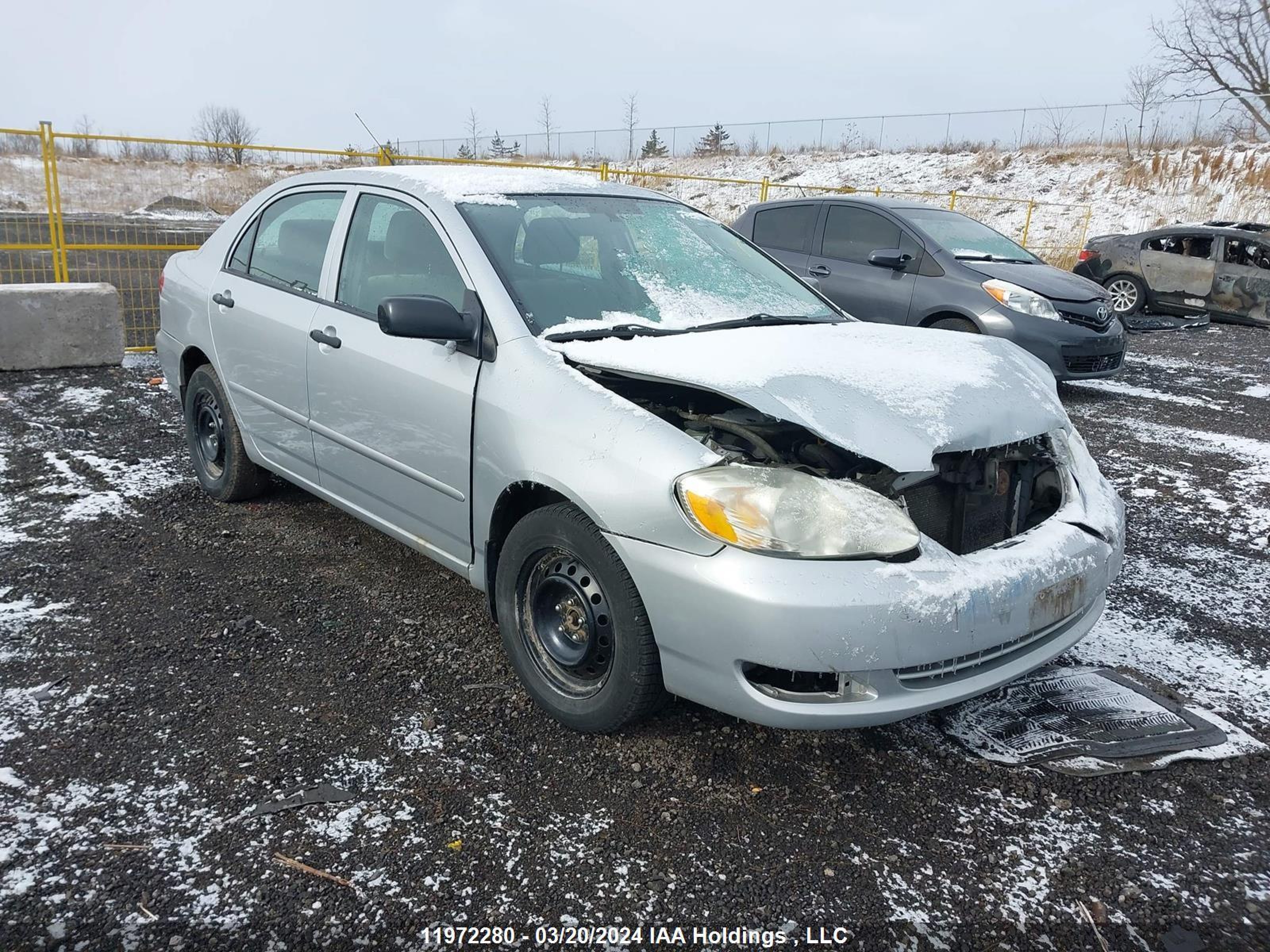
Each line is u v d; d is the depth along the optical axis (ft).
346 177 12.55
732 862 7.39
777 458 8.28
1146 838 7.80
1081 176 81.25
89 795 7.84
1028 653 8.65
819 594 7.31
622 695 8.46
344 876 7.05
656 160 112.68
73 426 19.43
